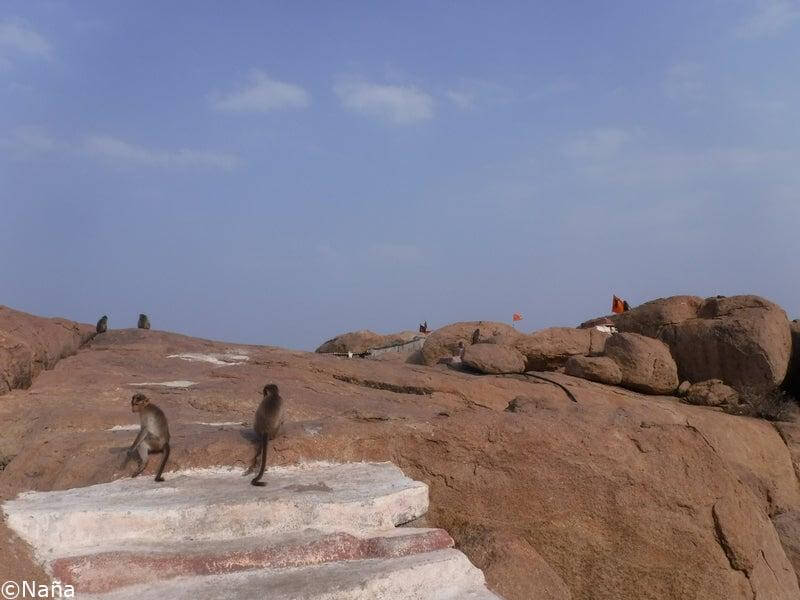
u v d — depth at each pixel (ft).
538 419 37.40
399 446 35.86
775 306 72.74
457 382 60.75
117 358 60.95
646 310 77.97
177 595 24.31
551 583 32.07
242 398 46.44
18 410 43.34
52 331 60.44
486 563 31.73
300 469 34.04
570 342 74.08
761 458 61.21
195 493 29.86
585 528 35.35
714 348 71.67
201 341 73.00
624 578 35.04
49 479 33.42
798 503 59.52
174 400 46.03
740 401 69.41
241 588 24.91
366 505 30.12
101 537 26.73
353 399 49.32
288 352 69.46
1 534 25.12
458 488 35.14
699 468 37.01
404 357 92.99
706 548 35.78
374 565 27.37
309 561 27.30
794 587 37.83
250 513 28.53
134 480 31.58
